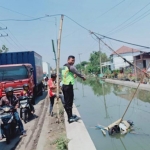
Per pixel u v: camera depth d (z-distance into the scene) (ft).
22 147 21.89
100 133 29.01
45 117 34.42
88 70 226.17
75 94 80.33
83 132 21.99
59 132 24.95
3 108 23.52
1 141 24.43
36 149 20.84
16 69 44.86
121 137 26.99
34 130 27.55
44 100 56.34
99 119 37.27
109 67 202.08
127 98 60.08
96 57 238.07
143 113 39.83
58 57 28.12
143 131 28.68
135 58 120.67
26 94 33.42
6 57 54.75
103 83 123.95
